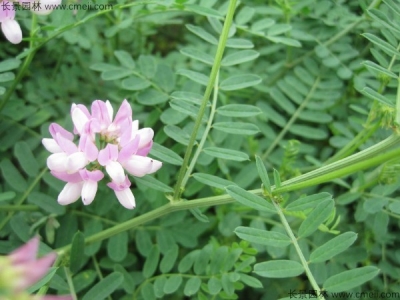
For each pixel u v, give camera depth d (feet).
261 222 0.60
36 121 0.63
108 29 0.67
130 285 0.54
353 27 0.69
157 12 0.63
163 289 0.52
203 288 0.52
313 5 0.70
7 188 0.58
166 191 0.50
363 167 0.44
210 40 0.59
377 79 0.63
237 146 0.62
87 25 0.70
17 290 0.29
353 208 0.63
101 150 0.43
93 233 0.57
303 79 0.68
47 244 0.57
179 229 0.58
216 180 0.50
